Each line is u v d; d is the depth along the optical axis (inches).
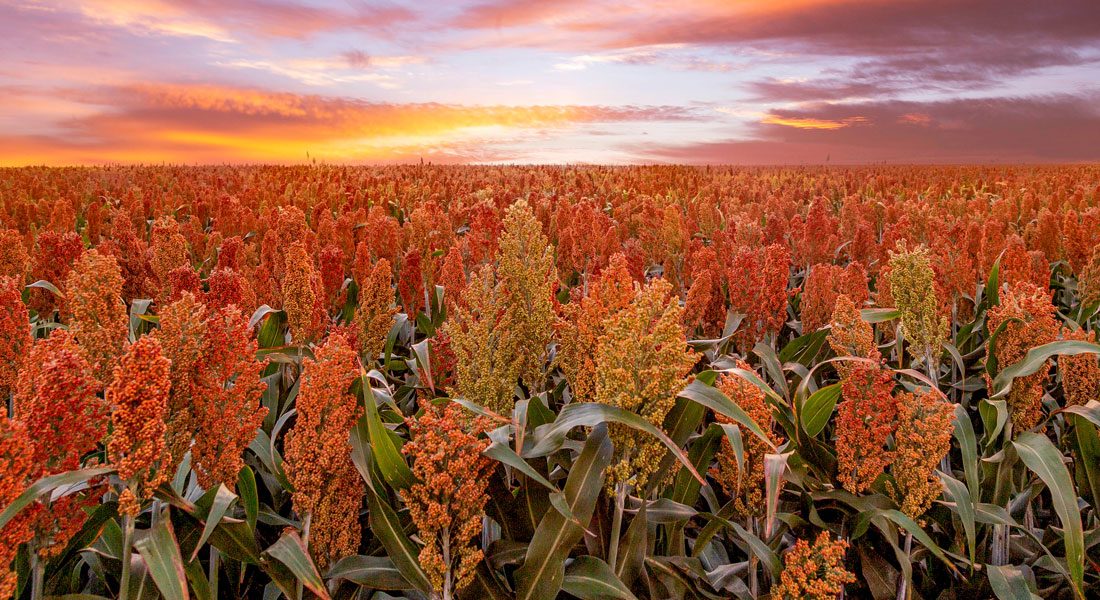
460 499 88.0
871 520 120.8
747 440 114.4
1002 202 487.2
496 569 104.0
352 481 108.0
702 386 97.1
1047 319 137.3
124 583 80.5
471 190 932.0
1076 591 108.1
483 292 120.6
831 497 125.8
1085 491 138.5
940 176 1493.6
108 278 107.3
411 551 99.1
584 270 296.2
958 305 244.8
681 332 92.4
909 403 115.3
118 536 106.2
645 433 95.3
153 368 77.6
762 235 306.2
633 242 229.1
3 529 72.0
